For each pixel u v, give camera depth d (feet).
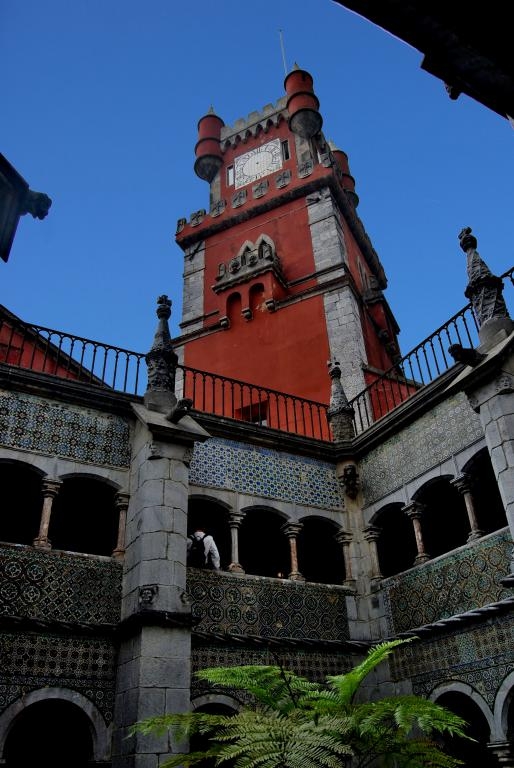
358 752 20.67
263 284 75.00
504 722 32.07
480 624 34.96
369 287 82.07
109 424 40.65
